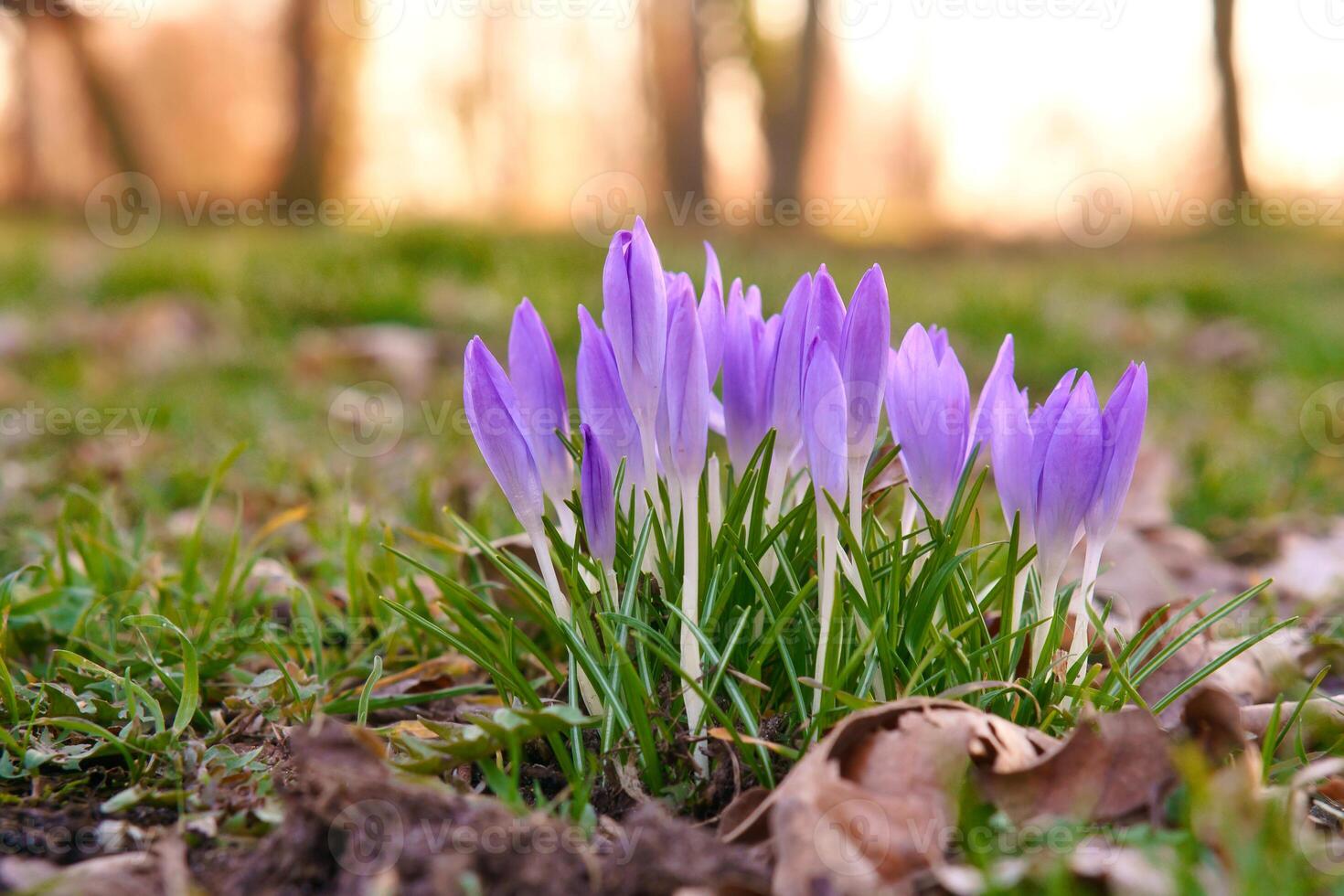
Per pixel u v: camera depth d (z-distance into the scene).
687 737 0.54
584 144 6.20
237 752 0.59
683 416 0.53
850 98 6.69
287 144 5.35
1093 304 2.21
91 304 1.93
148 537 0.81
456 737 0.57
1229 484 1.07
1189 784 0.50
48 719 0.58
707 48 5.61
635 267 0.54
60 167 6.08
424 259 2.21
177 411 1.28
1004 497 0.55
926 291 2.27
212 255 2.14
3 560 0.78
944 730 0.52
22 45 5.57
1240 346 1.91
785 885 0.49
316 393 1.46
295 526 0.87
